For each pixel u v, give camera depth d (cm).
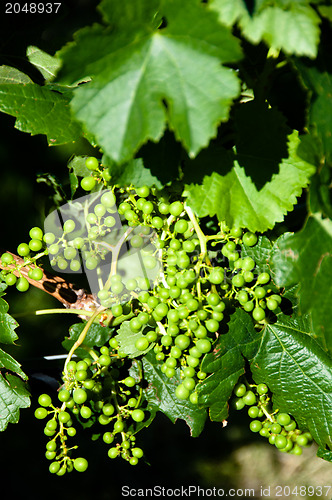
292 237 94
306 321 99
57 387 103
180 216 98
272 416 99
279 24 90
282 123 97
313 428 99
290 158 97
